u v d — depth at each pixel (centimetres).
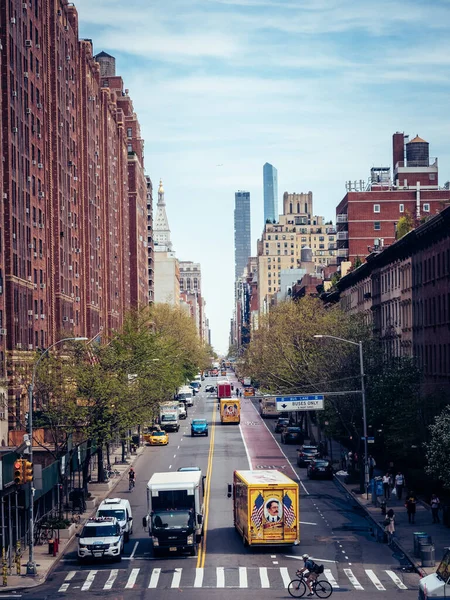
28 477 4434
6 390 7150
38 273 8869
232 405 13275
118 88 19650
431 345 8325
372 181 17200
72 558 4959
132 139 19475
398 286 9938
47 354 7344
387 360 8481
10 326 7581
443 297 7881
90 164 12425
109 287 13975
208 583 4153
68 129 10838
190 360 16938
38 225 8931
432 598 3166
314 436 11162
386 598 3828
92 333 12056
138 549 5134
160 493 4884
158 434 10781
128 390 7050
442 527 5534
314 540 5256
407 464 7338
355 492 7081
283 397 7131
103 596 3953
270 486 4828
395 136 17475
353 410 7769
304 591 3866
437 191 16362
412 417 6981
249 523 4816
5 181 7638
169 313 17462
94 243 12644
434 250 8225
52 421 6588
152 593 3981
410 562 4581
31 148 8731
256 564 4581
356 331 8725
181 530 4794
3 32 7744
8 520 5206
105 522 4934
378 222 16212
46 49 9750
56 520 5716
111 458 9475
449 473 5434
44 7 9712
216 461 9056
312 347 9956
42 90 9350
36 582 4297
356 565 4562
